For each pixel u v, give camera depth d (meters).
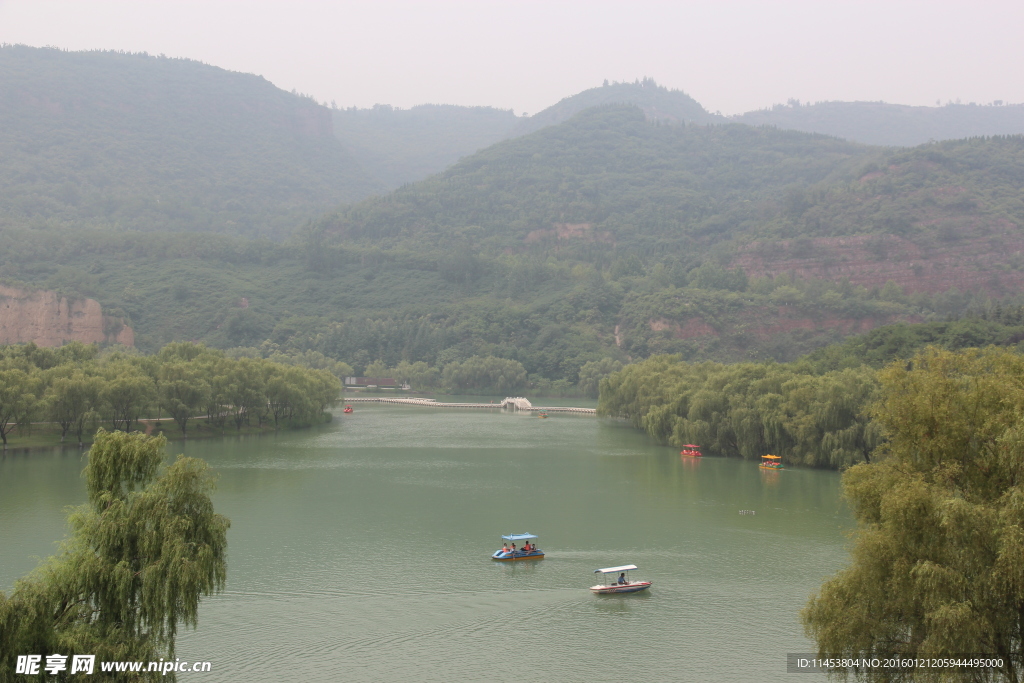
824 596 60.62
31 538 110.75
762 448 190.12
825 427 173.38
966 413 63.97
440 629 84.12
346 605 90.69
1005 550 52.50
